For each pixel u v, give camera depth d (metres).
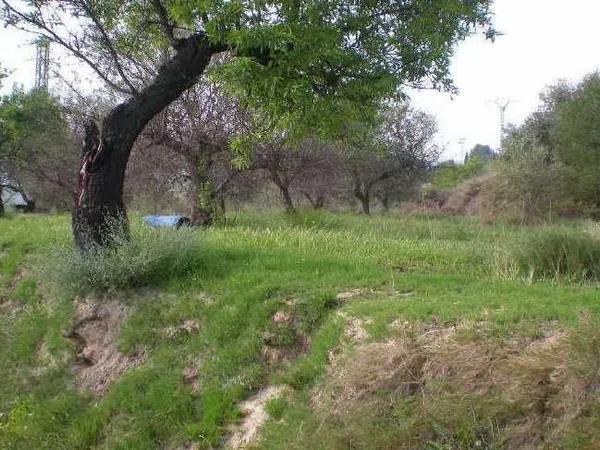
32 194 29.67
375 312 6.53
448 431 4.95
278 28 7.79
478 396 5.05
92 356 8.38
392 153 26.05
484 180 27.31
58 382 8.24
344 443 5.25
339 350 6.34
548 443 4.65
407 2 8.80
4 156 23.22
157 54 13.06
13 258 11.26
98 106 16.83
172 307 8.26
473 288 7.37
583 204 23.19
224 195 17.81
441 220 22.91
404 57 8.75
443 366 5.39
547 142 29.56
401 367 5.53
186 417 6.73
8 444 7.34
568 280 7.90
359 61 8.65
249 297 7.72
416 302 6.64
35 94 22.45
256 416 6.27
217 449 6.21
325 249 10.35
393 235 14.69
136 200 20.39
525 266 8.56
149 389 7.21
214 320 7.66
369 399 5.50
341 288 7.64
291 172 18.03
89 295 8.95
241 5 7.98
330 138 9.83
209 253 9.46
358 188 26.83
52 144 22.77
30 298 9.95
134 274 8.73
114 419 7.11
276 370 6.77
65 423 7.50
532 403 4.87
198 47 9.22
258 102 8.45
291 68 8.06
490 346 5.38
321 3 8.19
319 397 5.95
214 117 15.09
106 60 12.55
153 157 16.69
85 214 9.30
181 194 18.34
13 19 9.45
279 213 18.47
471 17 8.73
